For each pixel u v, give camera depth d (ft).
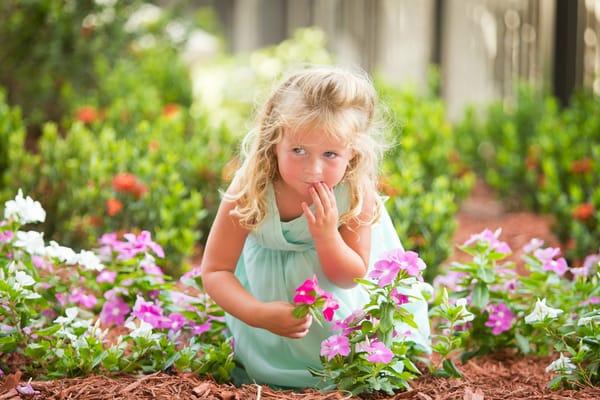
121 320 15.55
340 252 12.59
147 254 15.80
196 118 32.96
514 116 35.50
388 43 59.00
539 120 34.42
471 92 46.14
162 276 15.66
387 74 58.95
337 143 12.25
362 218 13.16
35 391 12.71
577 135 29.22
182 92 39.42
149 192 22.67
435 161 29.86
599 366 13.73
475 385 13.83
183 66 42.60
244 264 14.37
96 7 36.27
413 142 27.76
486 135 36.37
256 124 13.06
